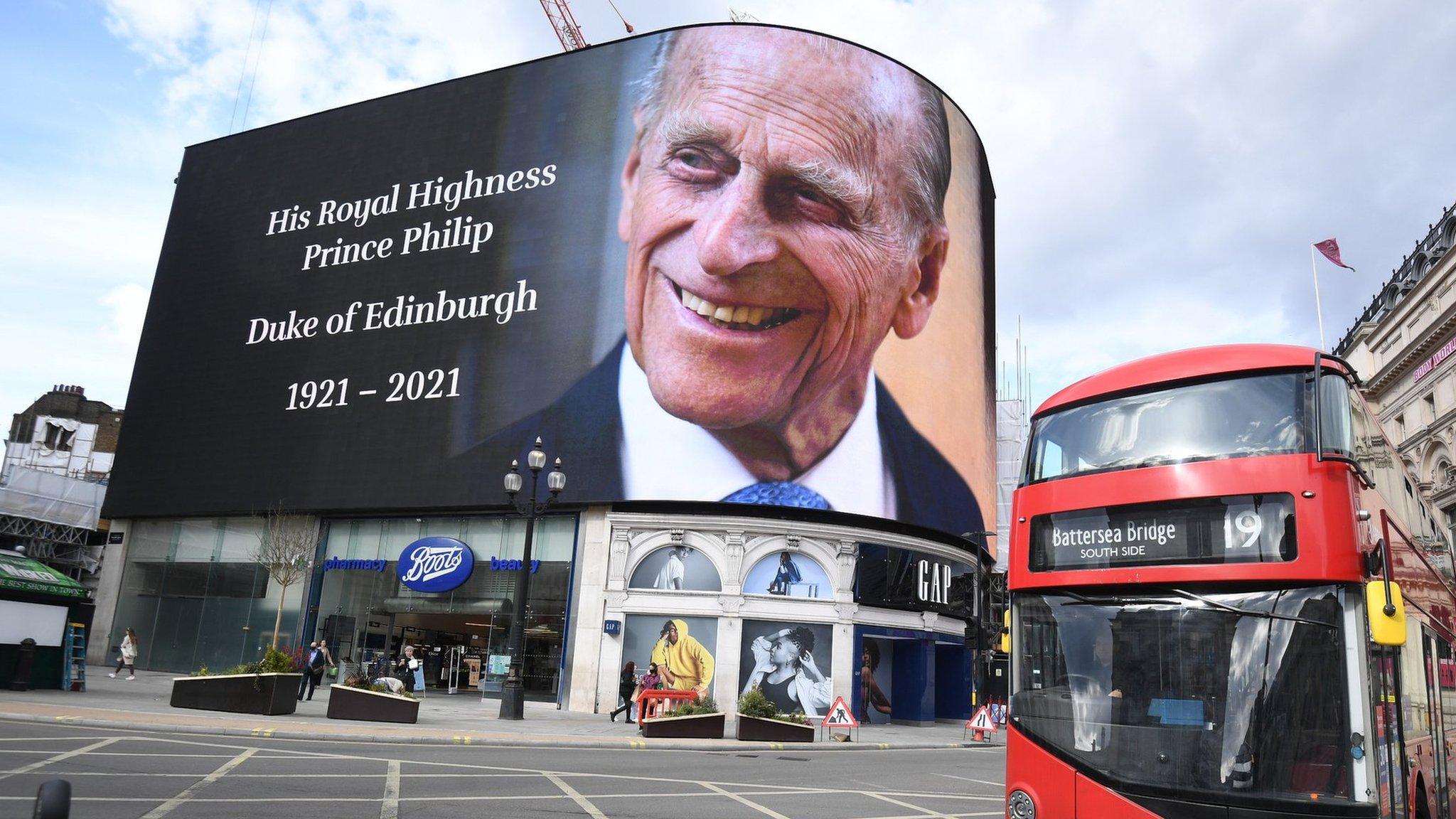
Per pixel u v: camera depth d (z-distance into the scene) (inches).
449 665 1486.2
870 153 1443.2
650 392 1380.4
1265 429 286.2
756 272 1373.0
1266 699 261.1
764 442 1343.5
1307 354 296.2
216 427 1702.8
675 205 1421.0
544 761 600.1
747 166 1401.3
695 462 1341.0
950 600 1455.5
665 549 1342.3
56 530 2150.6
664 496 1336.1
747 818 415.5
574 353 1448.1
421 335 1579.7
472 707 1198.9
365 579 1524.4
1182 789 264.7
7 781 367.6
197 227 1871.3
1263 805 253.0
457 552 1430.9
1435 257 2102.6
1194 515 285.3
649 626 1316.4
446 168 1657.2
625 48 1547.7
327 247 1726.1
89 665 1646.2
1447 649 437.1
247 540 1625.2
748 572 1317.7
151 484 1720.0
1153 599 287.3
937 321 1502.2
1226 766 261.0
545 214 1537.9
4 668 821.2
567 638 1344.7
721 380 1353.3
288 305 1722.4
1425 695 354.6
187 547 1669.5
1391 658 282.0
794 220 1390.3
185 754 498.9
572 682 1316.4
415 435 1529.3
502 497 1429.6
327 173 1774.1
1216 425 294.8
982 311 1620.3
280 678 775.1
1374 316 2448.3
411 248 1641.2
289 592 1549.0
